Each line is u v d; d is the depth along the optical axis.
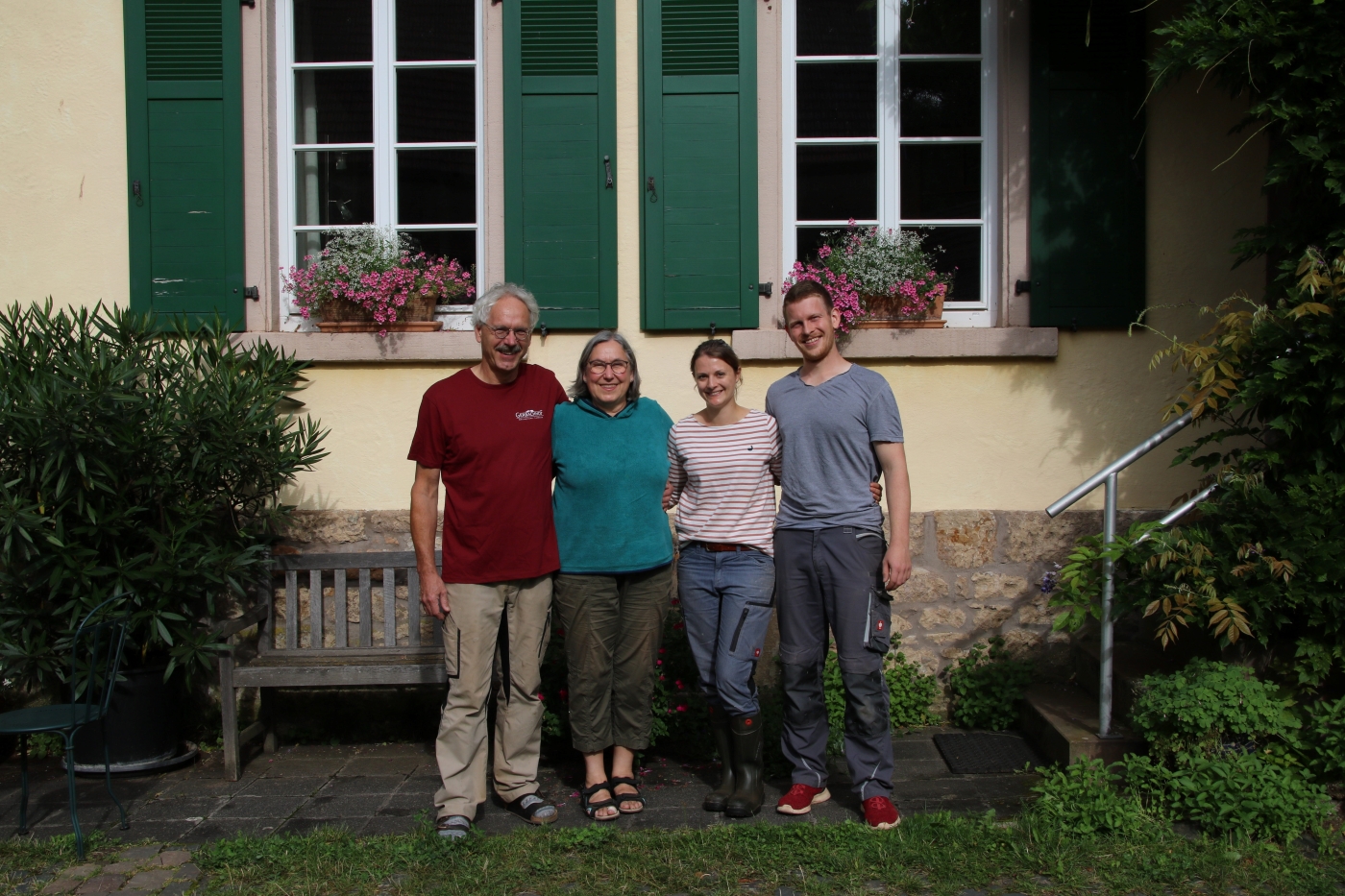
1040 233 4.53
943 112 4.72
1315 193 3.74
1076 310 4.52
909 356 4.52
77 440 3.70
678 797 3.65
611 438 3.42
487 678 3.34
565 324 4.58
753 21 4.56
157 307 4.59
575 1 4.55
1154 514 4.51
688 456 3.43
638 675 3.50
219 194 4.59
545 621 3.43
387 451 4.56
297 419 4.55
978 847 3.12
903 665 4.45
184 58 4.56
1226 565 3.52
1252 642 3.67
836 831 3.21
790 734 3.47
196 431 3.91
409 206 4.77
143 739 4.01
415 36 4.74
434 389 3.35
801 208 4.71
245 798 3.74
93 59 4.58
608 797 3.48
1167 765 3.42
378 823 3.48
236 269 4.59
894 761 4.00
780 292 4.59
